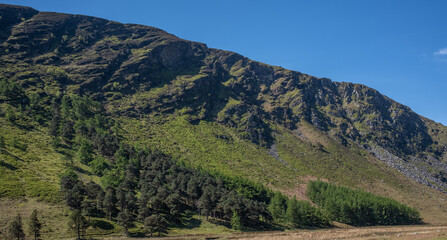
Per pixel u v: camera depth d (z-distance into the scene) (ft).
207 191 387.96
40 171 394.52
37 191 341.62
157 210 351.25
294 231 382.22
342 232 368.07
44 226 286.05
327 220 440.04
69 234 285.23
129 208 353.10
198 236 319.68
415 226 464.24
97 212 334.65
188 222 362.74
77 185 338.95
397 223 490.90
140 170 466.29
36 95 623.77
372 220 481.46
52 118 579.89
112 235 299.99
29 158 419.74
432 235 318.65
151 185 387.96
